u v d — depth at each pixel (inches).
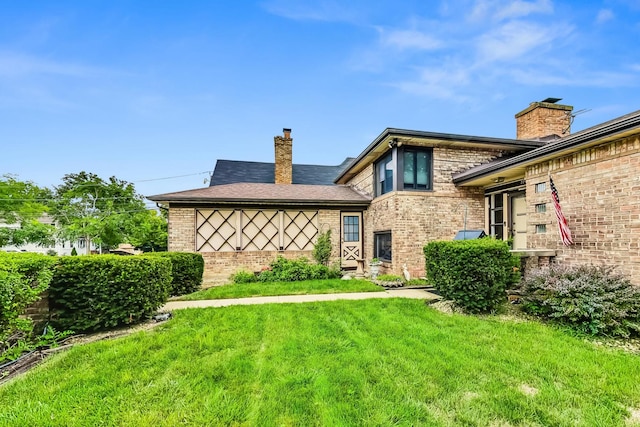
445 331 156.8
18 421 82.7
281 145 587.2
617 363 119.1
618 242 181.9
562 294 168.1
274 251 402.0
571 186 213.2
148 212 797.9
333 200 407.8
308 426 83.0
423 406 91.9
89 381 104.3
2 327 120.4
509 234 321.7
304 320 175.2
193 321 174.1
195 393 97.8
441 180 350.0
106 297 163.0
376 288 274.7
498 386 102.9
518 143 346.9
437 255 219.6
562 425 83.4
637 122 159.2
